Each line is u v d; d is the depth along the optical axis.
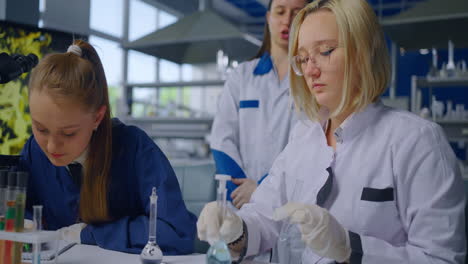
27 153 1.38
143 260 1.01
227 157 2.14
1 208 0.93
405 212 1.09
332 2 1.06
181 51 5.23
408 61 7.61
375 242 0.98
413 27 4.16
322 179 1.19
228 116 2.28
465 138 4.36
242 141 2.23
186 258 1.13
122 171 1.28
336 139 1.20
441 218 1.00
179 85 5.23
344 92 1.05
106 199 1.25
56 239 0.97
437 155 1.05
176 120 5.20
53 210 1.37
